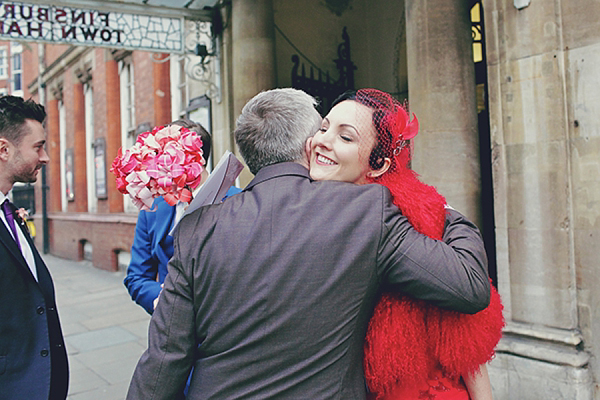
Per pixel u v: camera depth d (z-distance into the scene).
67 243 11.48
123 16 4.48
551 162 2.52
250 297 0.97
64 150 12.35
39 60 13.16
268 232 1.00
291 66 5.18
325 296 0.96
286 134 1.14
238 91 4.61
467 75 3.13
